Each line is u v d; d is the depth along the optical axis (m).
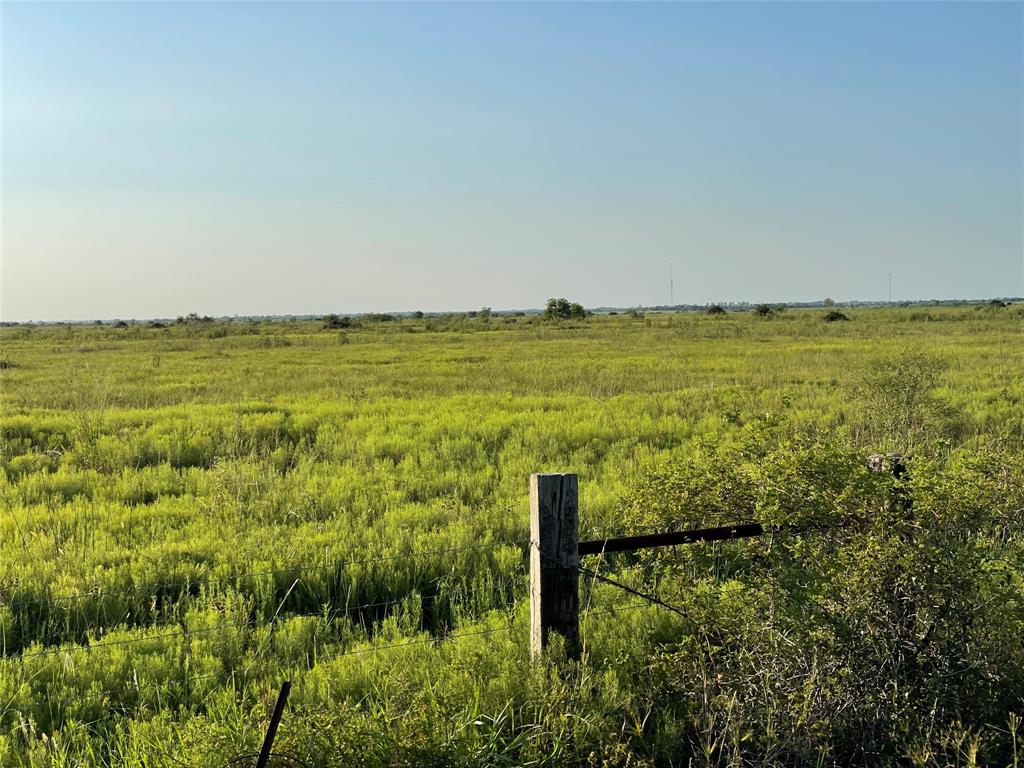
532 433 14.62
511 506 9.62
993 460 5.30
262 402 20.31
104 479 11.66
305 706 4.53
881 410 14.77
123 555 8.03
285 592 7.38
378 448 13.82
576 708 4.62
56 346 58.97
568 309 112.75
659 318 117.50
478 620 6.69
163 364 36.78
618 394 22.31
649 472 5.79
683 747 4.75
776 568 5.02
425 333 74.19
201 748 4.05
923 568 4.62
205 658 5.73
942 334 54.81
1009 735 4.64
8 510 9.92
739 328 70.69
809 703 4.59
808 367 29.42
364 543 8.40
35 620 6.79
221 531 8.93
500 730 4.45
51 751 4.57
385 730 4.15
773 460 5.20
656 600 5.45
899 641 4.72
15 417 17.19
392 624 6.50
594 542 5.02
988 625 4.68
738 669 4.92
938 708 4.60
